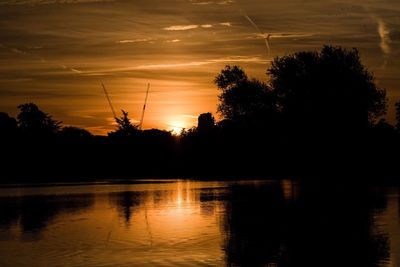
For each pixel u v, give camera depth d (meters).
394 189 71.44
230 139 117.75
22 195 69.12
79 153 139.12
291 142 108.75
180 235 34.56
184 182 97.44
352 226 37.56
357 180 91.88
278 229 36.62
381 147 105.94
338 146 105.19
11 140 137.62
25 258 28.47
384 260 27.09
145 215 45.16
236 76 110.56
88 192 72.94
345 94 102.69
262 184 86.50
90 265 26.75
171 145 138.75
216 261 27.28
